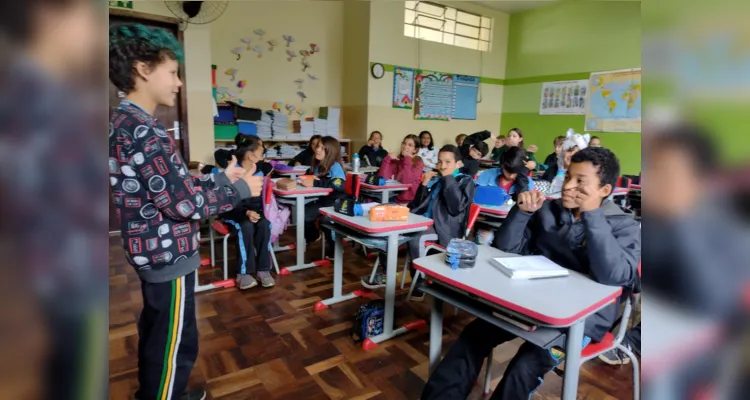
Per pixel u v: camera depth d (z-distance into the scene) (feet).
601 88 20.27
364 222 6.92
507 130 25.00
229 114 16.53
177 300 4.05
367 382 5.91
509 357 6.61
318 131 19.33
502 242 5.28
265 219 9.21
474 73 23.58
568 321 3.48
